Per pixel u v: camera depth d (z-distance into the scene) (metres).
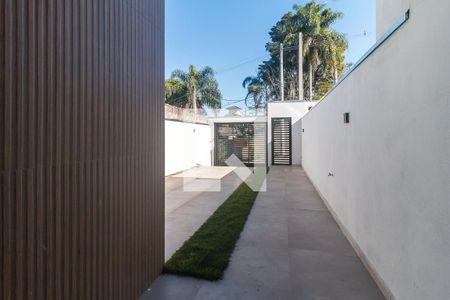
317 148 7.38
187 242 3.87
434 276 1.82
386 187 2.64
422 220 1.98
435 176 1.81
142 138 2.74
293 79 24.44
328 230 4.43
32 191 1.50
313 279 2.94
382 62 2.76
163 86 3.26
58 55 1.66
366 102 3.26
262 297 2.63
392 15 2.75
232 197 6.73
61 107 1.69
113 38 2.23
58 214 1.68
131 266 2.51
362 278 2.96
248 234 4.27
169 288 2.79
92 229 1.99
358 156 3.56
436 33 1.80
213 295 2.66
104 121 2.12
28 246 1.48
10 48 1.37
